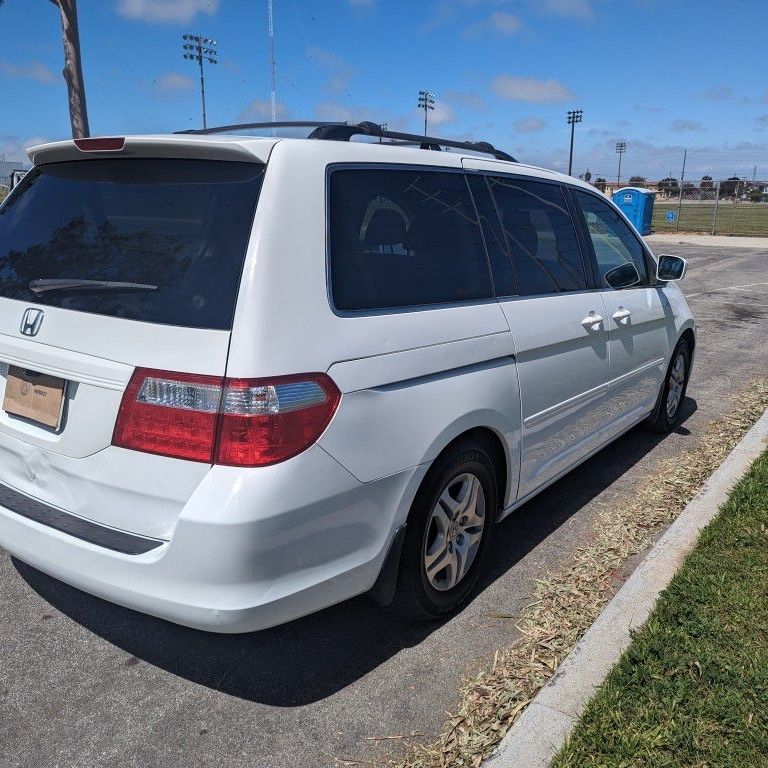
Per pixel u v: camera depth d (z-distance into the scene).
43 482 2.51
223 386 2.11
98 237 2.52
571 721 2.31
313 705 2.54
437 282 2.84
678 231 33.25
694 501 3.89
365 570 2.51
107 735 2.40
